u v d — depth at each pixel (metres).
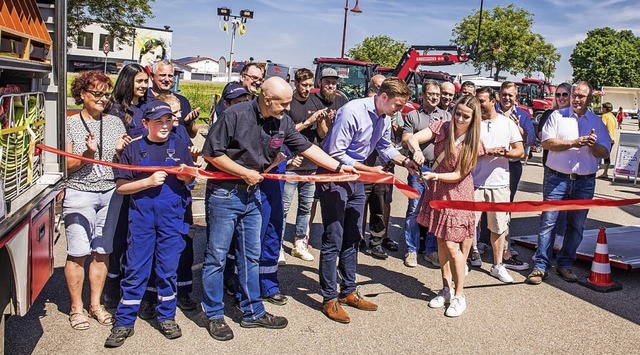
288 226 7.54
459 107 4.57
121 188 3.80
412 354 3.98
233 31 20.19
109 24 26.05
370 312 4.70
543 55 36.94
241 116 3.84
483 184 5.60
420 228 6.51
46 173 3.97
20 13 3.51
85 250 4.04
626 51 81.56
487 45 35.84
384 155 4.88
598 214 9.49
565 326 4.57
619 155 13.48
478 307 4.91
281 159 4.13
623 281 5.80
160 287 4.04
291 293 5.06
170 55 57.69
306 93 5.65
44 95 3.91
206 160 3.96
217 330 4.07
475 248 6.08
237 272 4.27
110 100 4.41
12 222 2.94
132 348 3.87
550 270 6.07
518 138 5.59
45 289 4.84
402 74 18.17
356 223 4.64
